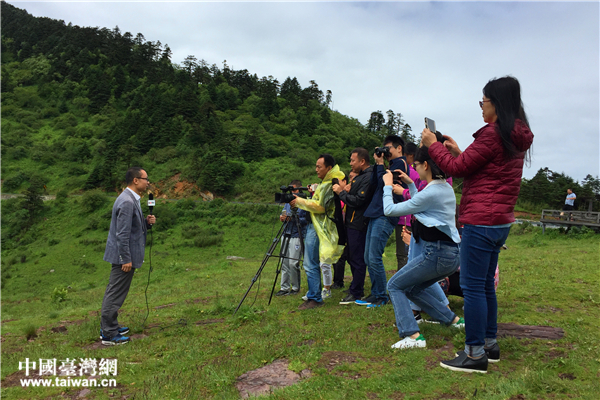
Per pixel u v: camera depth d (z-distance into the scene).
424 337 3.66
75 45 145.25
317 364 3.26
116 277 4.46
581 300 4.79
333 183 5.20
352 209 5.27
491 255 3.04
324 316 4.75
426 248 3.41
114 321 4.46
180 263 15.86
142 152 88.81
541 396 2.42
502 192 2.79
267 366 3.31
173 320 5.30
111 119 109.25
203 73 146.00
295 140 108.12
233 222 58.47
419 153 3.46
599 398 2.33
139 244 4.64
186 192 72.12
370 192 4.90
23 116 109.56
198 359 3.59
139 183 4.71
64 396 3.03
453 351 3.35
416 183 4.79
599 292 5.08
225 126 103.50
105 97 120.44
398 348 3.44
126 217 4.45
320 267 5.74
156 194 72.06
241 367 3.27
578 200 47.16
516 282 6.02
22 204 66.38
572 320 3.98
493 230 2.83
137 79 131.62
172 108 103.50
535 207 49.62
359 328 4.19
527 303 4.77
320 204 5.25
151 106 106.69
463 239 2.97
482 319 2.88
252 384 2.97
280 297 6.34
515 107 2.77
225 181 74.88
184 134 93.19
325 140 110.12
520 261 8.56
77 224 62.84
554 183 52.94
